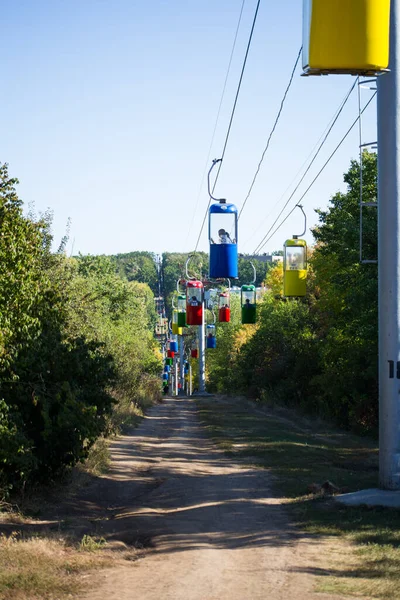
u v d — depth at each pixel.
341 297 34.75
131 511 14.35
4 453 13.48
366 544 10.97
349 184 32.38
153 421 37.62
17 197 14.87
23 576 9.22
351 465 20.70
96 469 19.11
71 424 14.66
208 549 10.82
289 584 8.84
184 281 50.91
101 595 8.52
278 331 51.69
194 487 16.59
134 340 45.97
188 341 103.44
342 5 10.74
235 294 95.94
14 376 14.34
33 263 15.71
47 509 14.40
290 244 30.50
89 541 11.21
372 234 29.89
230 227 25.22
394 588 8.60
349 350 34.19
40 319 15.85
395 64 14.66
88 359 16.48
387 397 14.77
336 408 37.25
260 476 17.98
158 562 10.17
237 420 36.97
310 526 12.26
